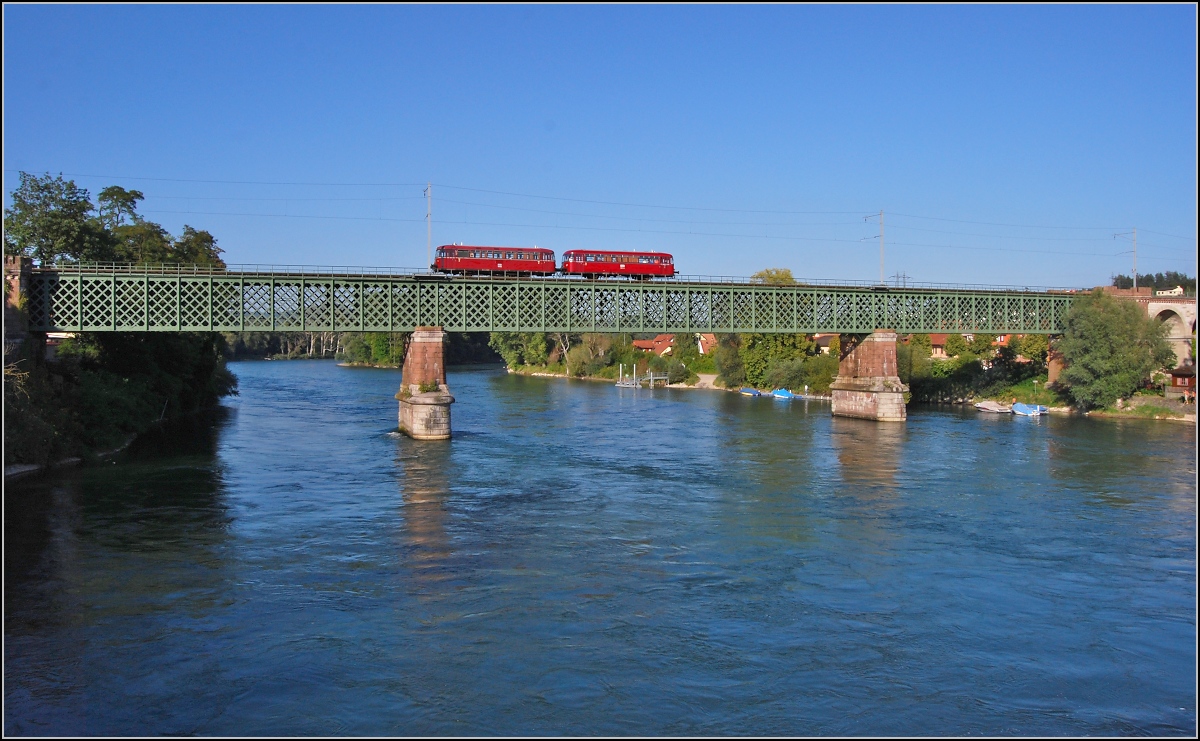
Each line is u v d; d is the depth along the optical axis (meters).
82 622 26.42
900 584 31.23
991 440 72.31
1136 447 67.44
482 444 68.25
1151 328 91.38
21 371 53.06
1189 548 36.41
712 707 21.44
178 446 65.06
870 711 21.39
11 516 40.12
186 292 66.06
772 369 129.50
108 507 42.31
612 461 59.72
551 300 77.38
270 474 52.91
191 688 22.02
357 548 35.31
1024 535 38.53
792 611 28.22
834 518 41.78
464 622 26.86
